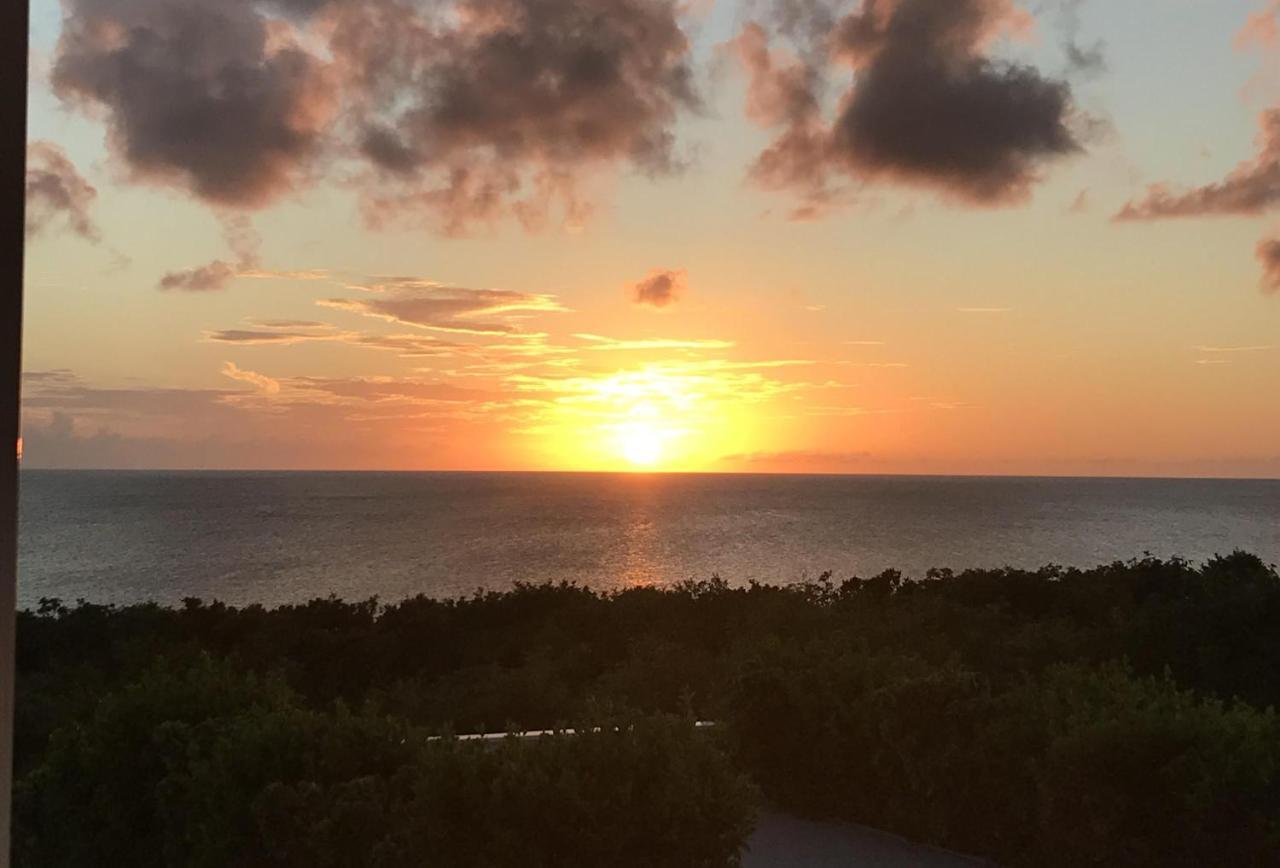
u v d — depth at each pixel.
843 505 114.56
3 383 2.05
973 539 56.62
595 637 14.26
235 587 32.22
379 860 4.33
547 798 4.29
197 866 4.66
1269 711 5.12
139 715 5.29
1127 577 14.83
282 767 4.75
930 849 5.92
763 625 12.18
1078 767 5.13
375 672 13.70
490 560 43.44
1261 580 11.62
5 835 2.06
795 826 6.34
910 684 5.95
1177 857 4.99
